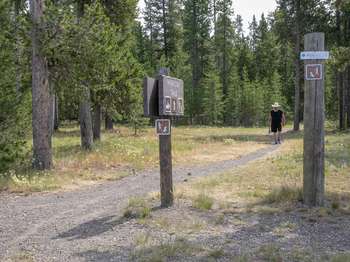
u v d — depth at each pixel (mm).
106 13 20719
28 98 12609
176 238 5969
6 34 12391
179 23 54688
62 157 15117
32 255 5449
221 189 9375
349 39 34125
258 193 8711
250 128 44750
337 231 6203
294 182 9820
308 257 5152
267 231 6258
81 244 5848
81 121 18016
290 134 30375
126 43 23031
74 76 13898
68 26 12789
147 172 12805
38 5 12391
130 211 7309
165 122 7727
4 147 11102
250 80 72500
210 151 18469
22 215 7508
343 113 34406
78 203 8484
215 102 58094
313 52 7309
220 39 62781
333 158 13617
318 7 34469
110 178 11578
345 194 8461
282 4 36250
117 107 22922
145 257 5238
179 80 8156
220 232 6246
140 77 23734
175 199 8305
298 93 35375
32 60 12406
